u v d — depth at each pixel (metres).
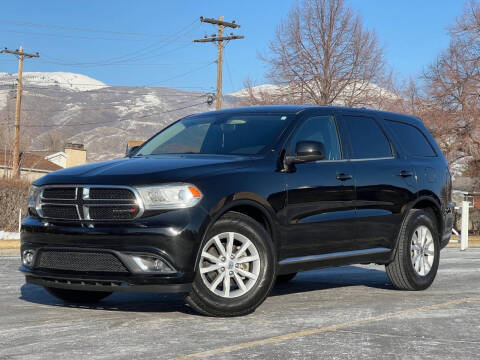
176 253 5.66
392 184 7.66
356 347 4.88
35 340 5.05
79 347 4.82
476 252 15.24
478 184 35.88
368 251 7.37
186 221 5.69
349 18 42.44
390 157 7.88
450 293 7.82
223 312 5.98
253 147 6.63
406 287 7.95
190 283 5.75
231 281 6.36
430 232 8.20
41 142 126.88
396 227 7.72
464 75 35.00
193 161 6.19
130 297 7.26
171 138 7.32
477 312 6.43
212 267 5.94
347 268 10.59
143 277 5.64
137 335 5.23
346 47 42.41
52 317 6.00
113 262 5.73
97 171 6.02
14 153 49.12
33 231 6.03
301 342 5.01
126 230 5.65
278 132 6.77
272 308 6.56
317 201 6.70
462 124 34.97
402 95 37.75
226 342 4.99
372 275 9.65
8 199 22.38
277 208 6.32
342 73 42.44
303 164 6.69
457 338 5.25
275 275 6.25
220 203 5.86
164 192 5.71
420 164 8.25
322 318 6.02
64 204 5.88
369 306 6.75
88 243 5.75
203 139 7.02
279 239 6.38
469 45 35.28
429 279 8.14
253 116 7.17
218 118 7.36
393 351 4.78
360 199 7.21
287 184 6.44
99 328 5.50
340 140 7.30
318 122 7.18
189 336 5.20
